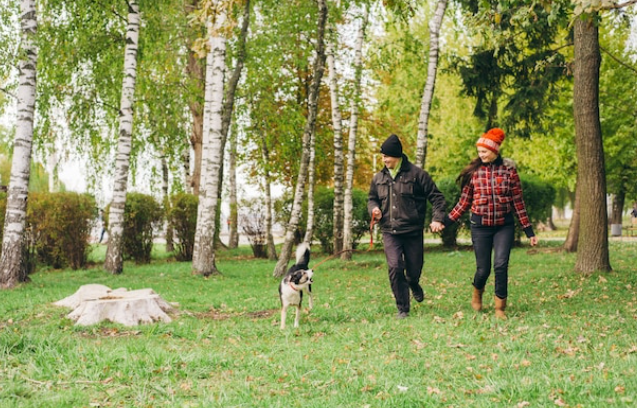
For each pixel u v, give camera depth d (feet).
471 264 49.96
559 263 47.62
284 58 61.46
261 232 68.59
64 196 55.11
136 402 14.14
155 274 47.80
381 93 68.03
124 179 48.60
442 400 13.83
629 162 99.60
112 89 54.19
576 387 14.08
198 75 71.46
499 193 23.77
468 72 62.03
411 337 20.79
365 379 15.55
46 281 42.27
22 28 39.01
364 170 87.15
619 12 44.52
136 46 48.32
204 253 46.26
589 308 25.62
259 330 22.82
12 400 13.97
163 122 61.41
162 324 24.16
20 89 39.11
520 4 30.40
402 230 24.97
